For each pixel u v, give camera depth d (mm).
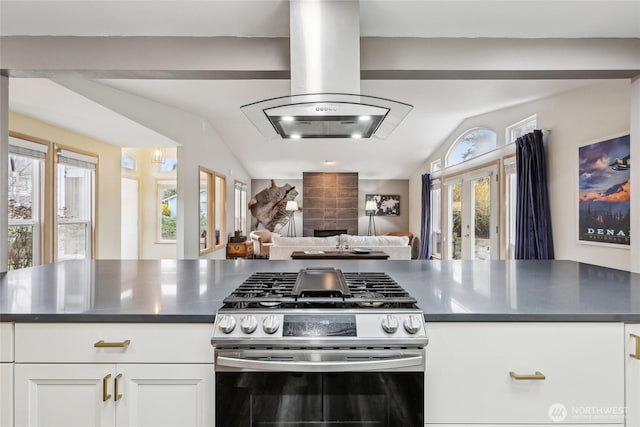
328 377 1122
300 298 1251
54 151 3842
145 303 1279
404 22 2037
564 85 3240
